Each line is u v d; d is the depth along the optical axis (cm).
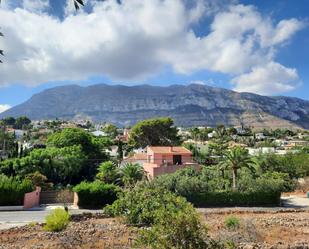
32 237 2542
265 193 5284
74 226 3039
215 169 6041
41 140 13575
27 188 5022
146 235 1252
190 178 5325
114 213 3416
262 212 4200
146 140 11025
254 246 2012
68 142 8125
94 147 8375
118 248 2050
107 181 6303
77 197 5047
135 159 8119
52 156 7119
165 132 10988
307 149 11881
